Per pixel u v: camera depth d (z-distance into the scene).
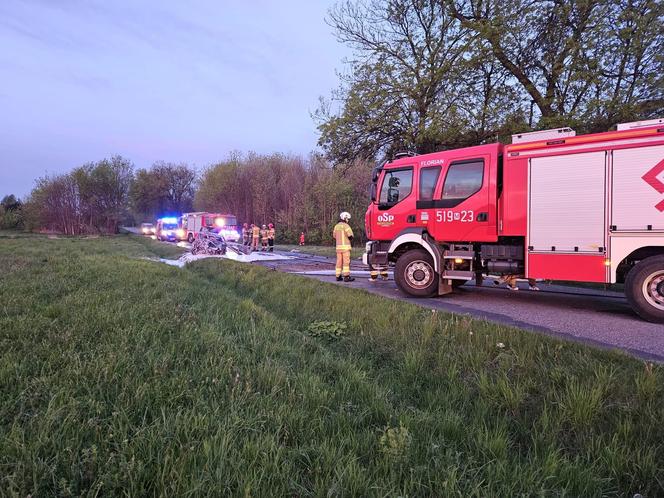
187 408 2.81
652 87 11.90
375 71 15.75
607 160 6.61
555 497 2.21
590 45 12.31
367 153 17.61
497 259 7.91
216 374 3.47
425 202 8.59
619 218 6.52
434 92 15.24
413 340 4.89
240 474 2.12
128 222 64.56
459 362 4.17
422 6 15.41
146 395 2.96
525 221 7.38
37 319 4.91
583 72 12.41
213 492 2.00
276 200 44.44
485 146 8.02
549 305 7.74
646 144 6.33
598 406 3.09
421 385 3.86
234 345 4.40
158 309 5.75
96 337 4.36
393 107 15.85
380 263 9.42
